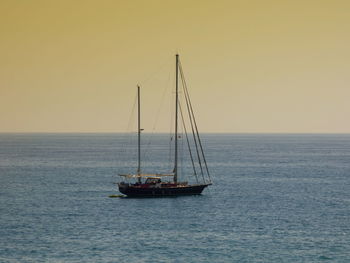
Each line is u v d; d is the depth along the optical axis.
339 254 176.25
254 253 176.50
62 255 173.38
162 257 172.25
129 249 179.62
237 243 187.12
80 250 178.38
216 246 183.50
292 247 182.75
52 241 188.38
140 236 195.25
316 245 185.12
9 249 179.00
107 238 192.62
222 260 169.88
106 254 174.62
